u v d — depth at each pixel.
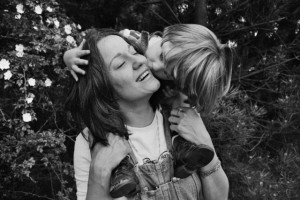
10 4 2.11
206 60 0.98
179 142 1.15
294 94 2.76
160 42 1.09
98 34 1.14
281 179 2.43
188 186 1.15
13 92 2.10
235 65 2.76
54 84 2.22
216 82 1.00
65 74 2.10
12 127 2.11
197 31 1.01
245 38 2.94
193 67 0.97
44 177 2.43
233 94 2.30
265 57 2.78
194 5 2.82
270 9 2.75
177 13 2.92
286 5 2.76
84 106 1.13
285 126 2.61
